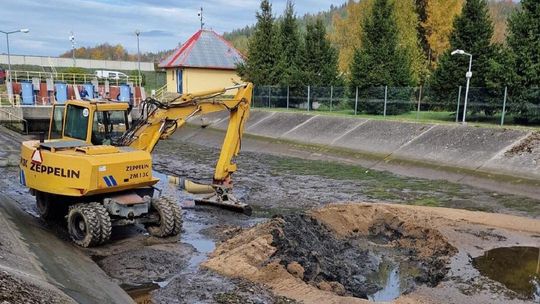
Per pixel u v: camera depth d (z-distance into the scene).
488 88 23.97
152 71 59.44
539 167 17.50
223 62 44.00
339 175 19.95
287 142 27.47
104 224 10.16
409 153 21.86
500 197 16.16
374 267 10.12
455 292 8.57
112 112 11.71
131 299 7.97
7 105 34.41
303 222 11.55
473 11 25.75
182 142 31.30
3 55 55.56
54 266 7.69
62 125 11.92
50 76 43.16
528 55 22.36
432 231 11.68
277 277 8.81
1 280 5.41
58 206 11.93
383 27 30.64
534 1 22.75
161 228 11.16
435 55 42.12
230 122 13.63
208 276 8.87
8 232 8.38
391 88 29.50
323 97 33.66
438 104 26.97
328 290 8.62
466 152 20.25
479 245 10.97
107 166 10.17
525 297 8.42
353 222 12.49
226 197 13.86
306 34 36.06
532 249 10.80
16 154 21.88
